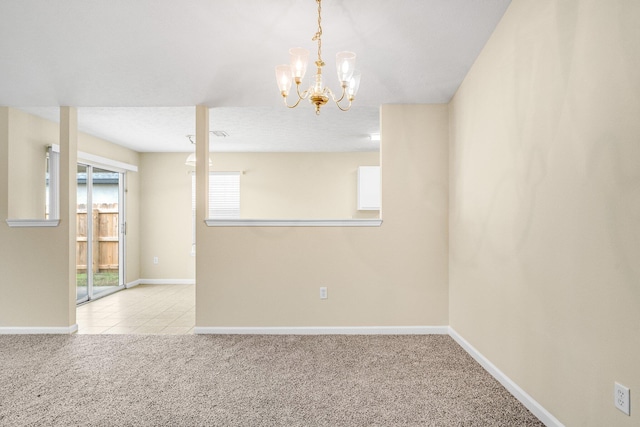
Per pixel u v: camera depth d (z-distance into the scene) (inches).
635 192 56.1
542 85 79.0
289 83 83.6
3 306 140.9
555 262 75.1
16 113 146.1
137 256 249.6
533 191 82.6
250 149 245.0
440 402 88.6
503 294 96.8
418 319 140.6
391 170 141.3
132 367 109.0
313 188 253.9
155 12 99.3
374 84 129.0
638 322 55.9
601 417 63.4
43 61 116.9
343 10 97.7
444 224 141.1
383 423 79.5
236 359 115.2
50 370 107.0
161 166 252.5
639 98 55.2
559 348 74.3
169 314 173.5
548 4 76.8
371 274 141.1
